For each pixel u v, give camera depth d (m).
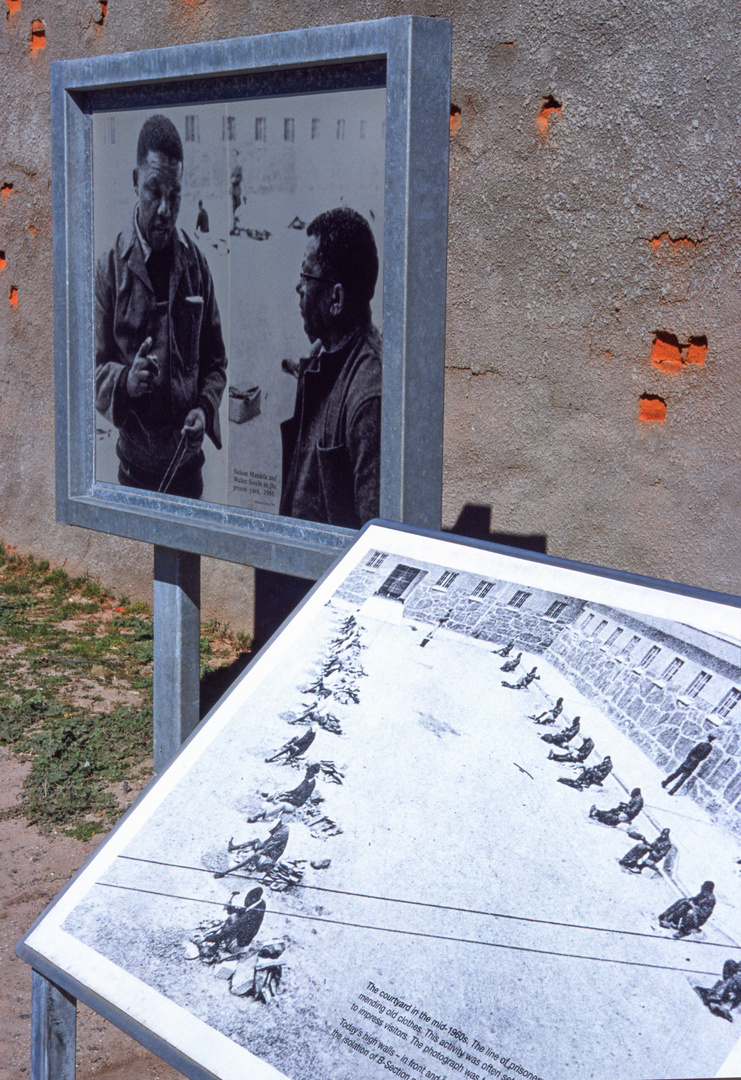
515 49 3.47
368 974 1.27
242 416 2.77
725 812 1.29
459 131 3.66
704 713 1.39
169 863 1.50
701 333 3.15
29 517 5.97
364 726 1.58
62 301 3.14
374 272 2.40
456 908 1.31
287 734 1.62
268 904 1.39
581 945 1.22
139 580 5.44
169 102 2.80
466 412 3.79
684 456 3.24
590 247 3.38
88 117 3.04
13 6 5.40
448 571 1.78
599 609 1.59
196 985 1.33
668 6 3.10
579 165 3.36
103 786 3.55
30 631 5.04
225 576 4.94
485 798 1.42
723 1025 1.12
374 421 2.44
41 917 1.50
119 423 3.12
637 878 1.27
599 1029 1.15
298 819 1.49
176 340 2.91
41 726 4.00
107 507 3.11
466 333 3.75
